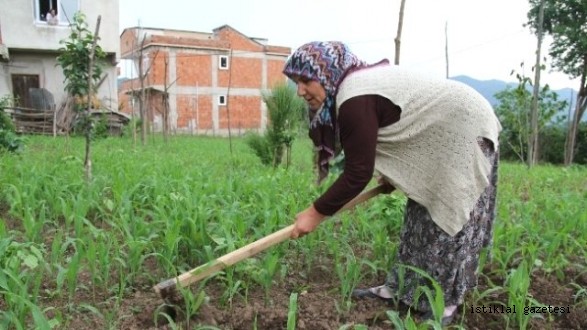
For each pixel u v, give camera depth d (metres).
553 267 3.27
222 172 7.44
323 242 3.46
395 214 3.92
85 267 3.21
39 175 4.82
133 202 4.24
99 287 2.96
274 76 33.81
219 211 3.39
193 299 2.46
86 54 6.14
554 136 20.58
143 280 3.07
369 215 3.86
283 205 4.03
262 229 3.32
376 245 3.28
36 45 16.44
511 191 6.25
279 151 9.25
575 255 3.59
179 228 3.04
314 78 2.36
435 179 2.44
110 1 17.06
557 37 16.67
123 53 35.19
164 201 3.82
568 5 16.05
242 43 32.56
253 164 9.60
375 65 2.50
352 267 2.71
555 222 4.15
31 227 3.21
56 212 3.92
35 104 16.62
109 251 3.21
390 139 2.44
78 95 6.11
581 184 8.14
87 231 3.50
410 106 2.37
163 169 6.50
